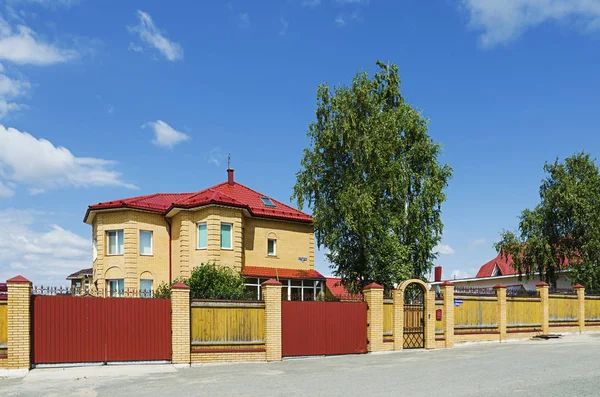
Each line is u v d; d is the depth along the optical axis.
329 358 20.05
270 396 12.07
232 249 29.84
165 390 13.12
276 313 19.48
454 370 15.67
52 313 16.77
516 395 11.61
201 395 12.36
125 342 17.47
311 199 30.55
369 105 29.53
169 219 31.69
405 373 15.31
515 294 26.89
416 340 22.86
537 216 37.66
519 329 26.69
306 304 20.41
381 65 33.00
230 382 14.23
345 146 29.34
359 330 21.42
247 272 30.56
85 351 17.00
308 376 15.16
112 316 17.42
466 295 24.83
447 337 23.50
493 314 25.69
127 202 30.36
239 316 19.03
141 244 30.55
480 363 17.17
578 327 29.67
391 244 28.02
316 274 33.59
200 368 17.31
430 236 30.64
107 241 30.50
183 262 29.91
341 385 13.42
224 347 18.66
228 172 35.75
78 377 15.27
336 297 22.20
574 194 35.84
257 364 18.36
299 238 34.25
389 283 28.56
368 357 20.23
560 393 11.72
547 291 28.06
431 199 30.17
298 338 20.02
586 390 12.00
